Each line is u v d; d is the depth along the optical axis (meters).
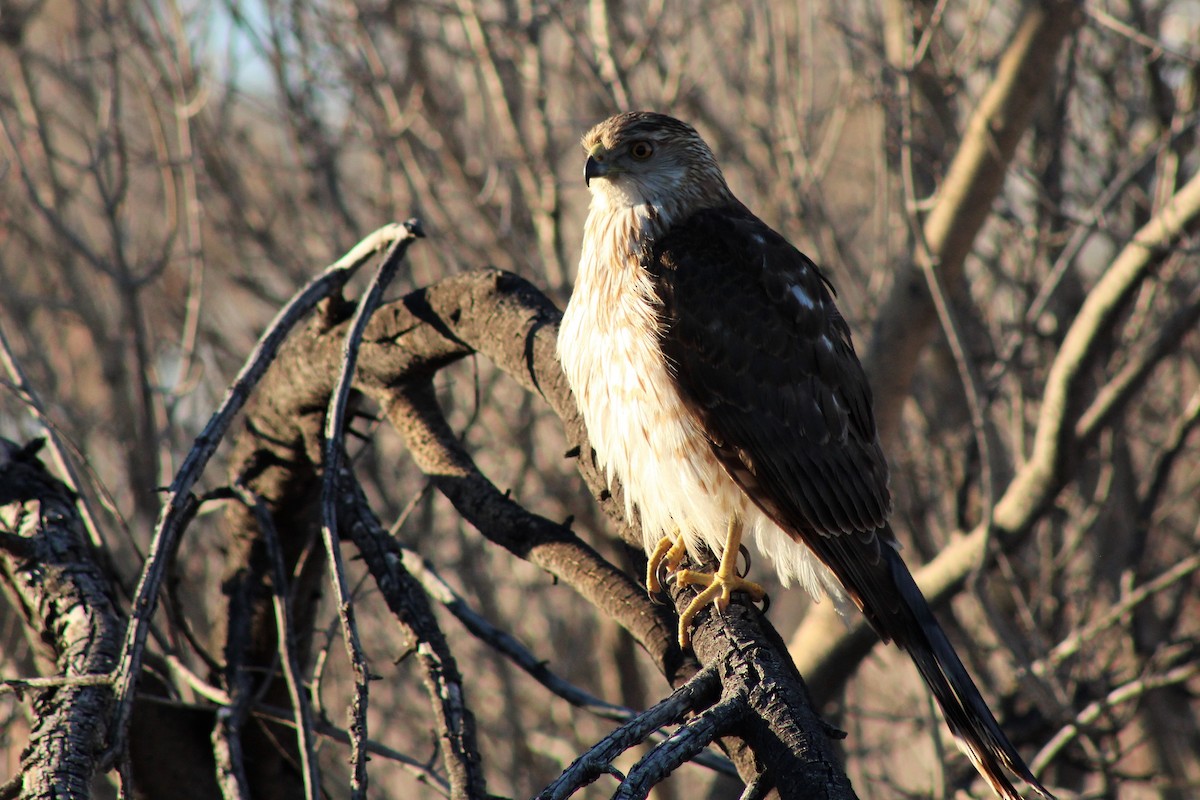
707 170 7.22
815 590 6.94
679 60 12.18
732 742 4.84
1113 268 9.34
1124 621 11.73
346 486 6.36
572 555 6.13
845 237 13.34
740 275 6.83
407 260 12.40
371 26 12.29
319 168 11.87
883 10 11.52
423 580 7.51
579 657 14.62
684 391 6.64
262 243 13.01
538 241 12.62
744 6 12.68
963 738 5.68
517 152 11.58
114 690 5.27
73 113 13.72
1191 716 12.88
